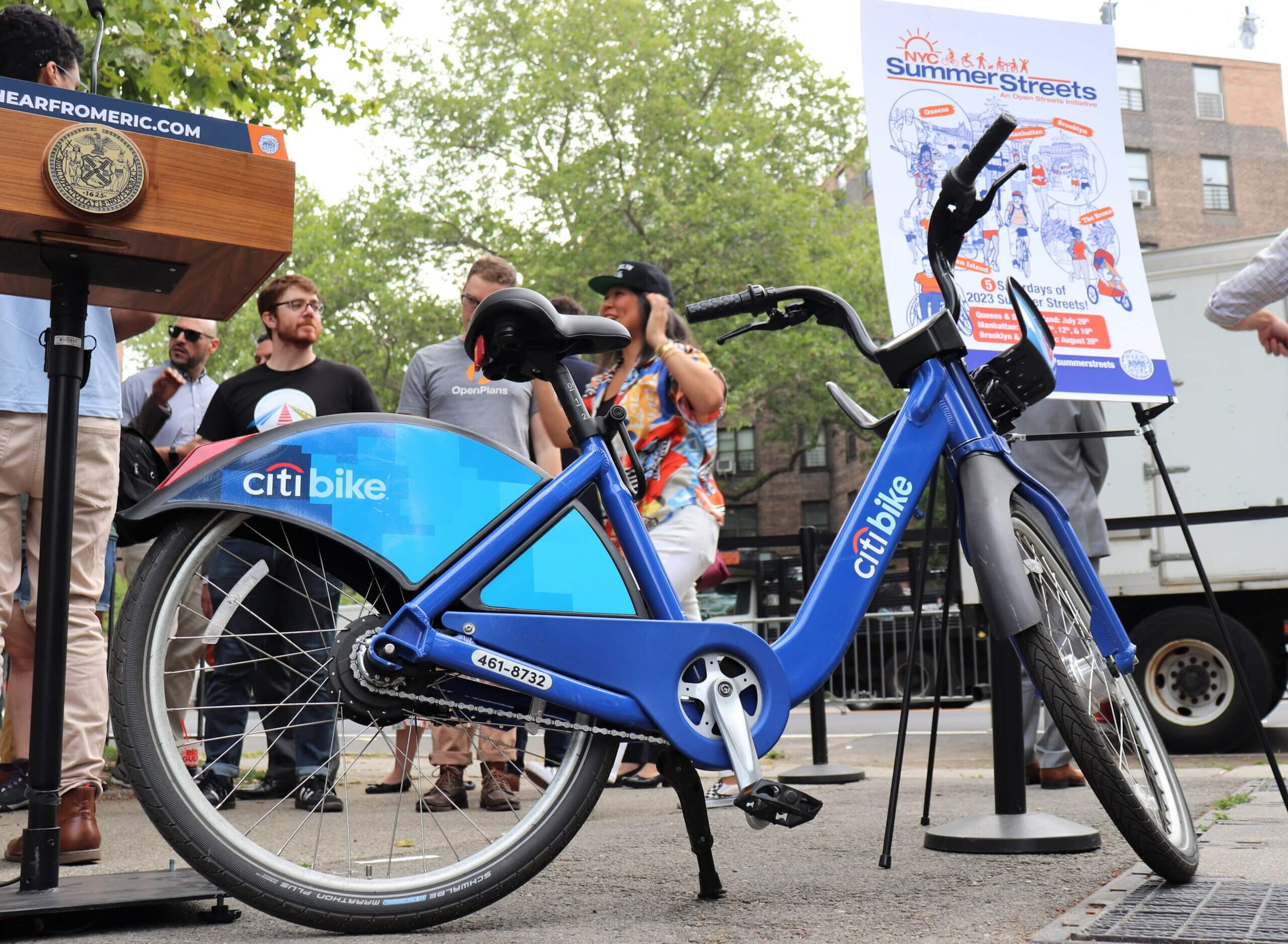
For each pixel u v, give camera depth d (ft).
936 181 11.58
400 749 8.46
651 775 16.88
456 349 16.14
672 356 12.20
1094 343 11.83
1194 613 22.70
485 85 88.58
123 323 10.58
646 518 12.50
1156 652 22.89
